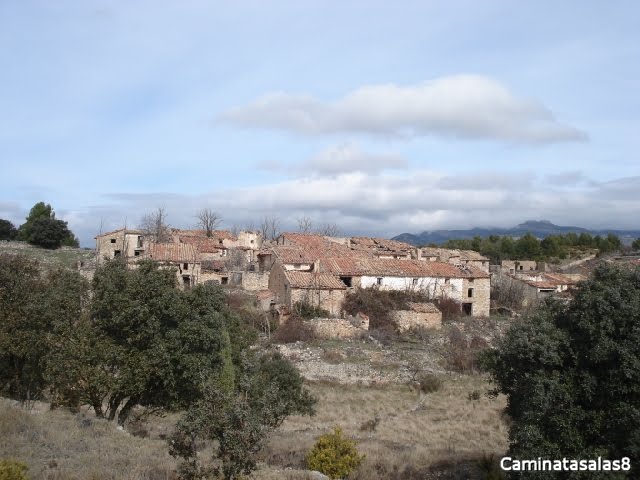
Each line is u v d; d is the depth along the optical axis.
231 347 31.27
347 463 21.72
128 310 24.84
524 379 18.53
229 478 15.16
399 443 28.52
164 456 20.19
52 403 27.27
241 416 15.29
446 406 38.72
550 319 19.59
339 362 47.25
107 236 78.25
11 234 91.62
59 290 27.42
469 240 144.12
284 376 31.78
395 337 55.03
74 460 18.28
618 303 17.31
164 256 65.62
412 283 64.50
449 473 22.61
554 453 16.91
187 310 25.80
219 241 89.75
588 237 147.38
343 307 59.19
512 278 76.44
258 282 65.12
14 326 28.05
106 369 25.61
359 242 95.38
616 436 16.47
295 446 26.41
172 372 25.03
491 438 30.25
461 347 53.12
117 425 25.17
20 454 18.12
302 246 74.06
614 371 16.77
